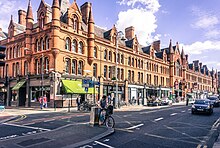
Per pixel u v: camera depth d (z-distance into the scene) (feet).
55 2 96.89
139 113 73.05
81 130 36.35
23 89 113.50
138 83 146.72
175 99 190.49
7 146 25.77
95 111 41.37
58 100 95.35
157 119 54.95
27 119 53.78
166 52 205.98
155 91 168.45
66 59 100.83
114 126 42.70
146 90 157.28
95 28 129.70
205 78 301.22
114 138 31.27
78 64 106.11
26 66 112.78
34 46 106.83
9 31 125.18
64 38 99.60
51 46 96.12
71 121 49.44
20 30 127.85
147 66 162.50
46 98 94.02
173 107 110.73
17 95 112.57
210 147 26.89
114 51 128.77
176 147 26.66
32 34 108.17
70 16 103.65
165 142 29.25
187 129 40.04
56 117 58.54
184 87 218.18
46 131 35.63
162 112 77.25
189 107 108.78
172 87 196.03
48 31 99.45
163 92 182.29
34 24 118.32
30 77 104.99
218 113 74.59
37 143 27.37
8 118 56.29
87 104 82.79
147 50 168.86
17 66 118.42
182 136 33.50
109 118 40.83
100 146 26.48
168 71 196.65
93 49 111.96
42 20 105.19
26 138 30.17
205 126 44.11
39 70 103.60
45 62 100.73
